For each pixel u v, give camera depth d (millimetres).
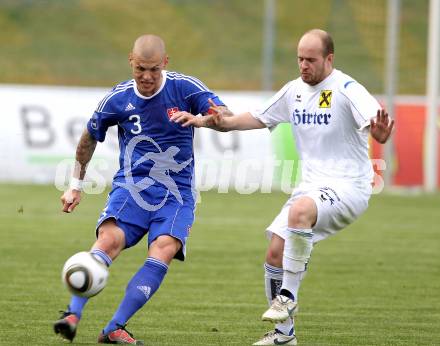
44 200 63031
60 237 45750
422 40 125125
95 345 21672
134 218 22469
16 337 22969
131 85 22688
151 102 22547
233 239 46719
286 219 23297
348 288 33219
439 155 76750
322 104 22844
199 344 22766
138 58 21562
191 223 22719
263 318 21891
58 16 125688
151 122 22641
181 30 124688
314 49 22469
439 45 73500
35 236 45938
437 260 40719
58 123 74625
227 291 32062
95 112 23047
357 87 22453
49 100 74750
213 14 129000
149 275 21703
